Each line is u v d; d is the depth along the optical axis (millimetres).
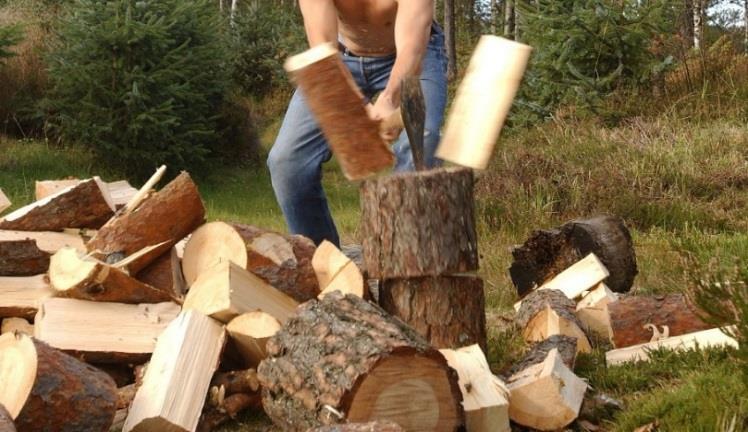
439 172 2975
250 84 19828
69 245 3791
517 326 4227
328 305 2729
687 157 9031
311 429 2234
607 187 8172
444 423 2551
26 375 2441
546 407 2855
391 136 3107
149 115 11305
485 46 2654
